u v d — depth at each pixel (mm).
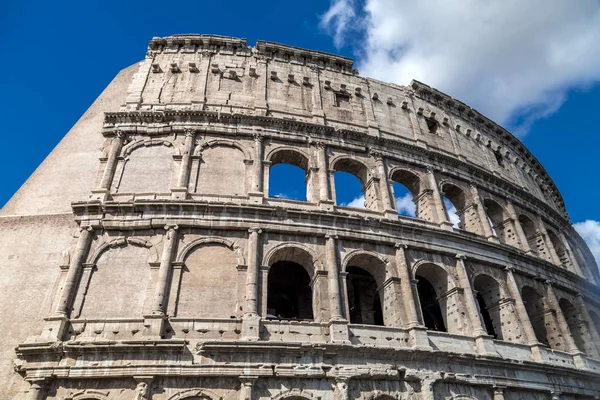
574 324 46594
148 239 32688
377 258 35750
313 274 33906
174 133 39781
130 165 37656
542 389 34406
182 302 30016
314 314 32688
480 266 40250
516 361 33969
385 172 42719
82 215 33125
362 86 50125
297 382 27719
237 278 31656
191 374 26469
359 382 28938
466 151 52812
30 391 25344
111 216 33219
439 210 42250
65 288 29594
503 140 61125
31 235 36281
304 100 45844
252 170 38281
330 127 42719
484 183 49750
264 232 34094
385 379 29562
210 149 39188
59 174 41250
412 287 34844
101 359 26531
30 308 32250
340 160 42000
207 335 28562
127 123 39969
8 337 30766
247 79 45656
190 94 43219
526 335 37719
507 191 52188
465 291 36906
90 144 43688
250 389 26516
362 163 42562
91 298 29844
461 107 56812
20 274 34031
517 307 39312
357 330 31172
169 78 44375
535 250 51906
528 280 43375
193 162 37906
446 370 31250
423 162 45750
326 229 35219
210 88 43938
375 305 44781
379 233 36656
